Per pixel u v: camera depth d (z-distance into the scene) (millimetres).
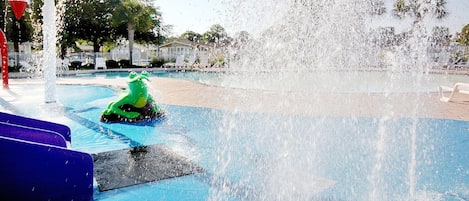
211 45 22359
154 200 2922
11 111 6477
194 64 23156
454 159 4055
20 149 2555
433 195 3104
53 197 2689
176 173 3500
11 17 20406
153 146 4438
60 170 2703
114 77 15461
